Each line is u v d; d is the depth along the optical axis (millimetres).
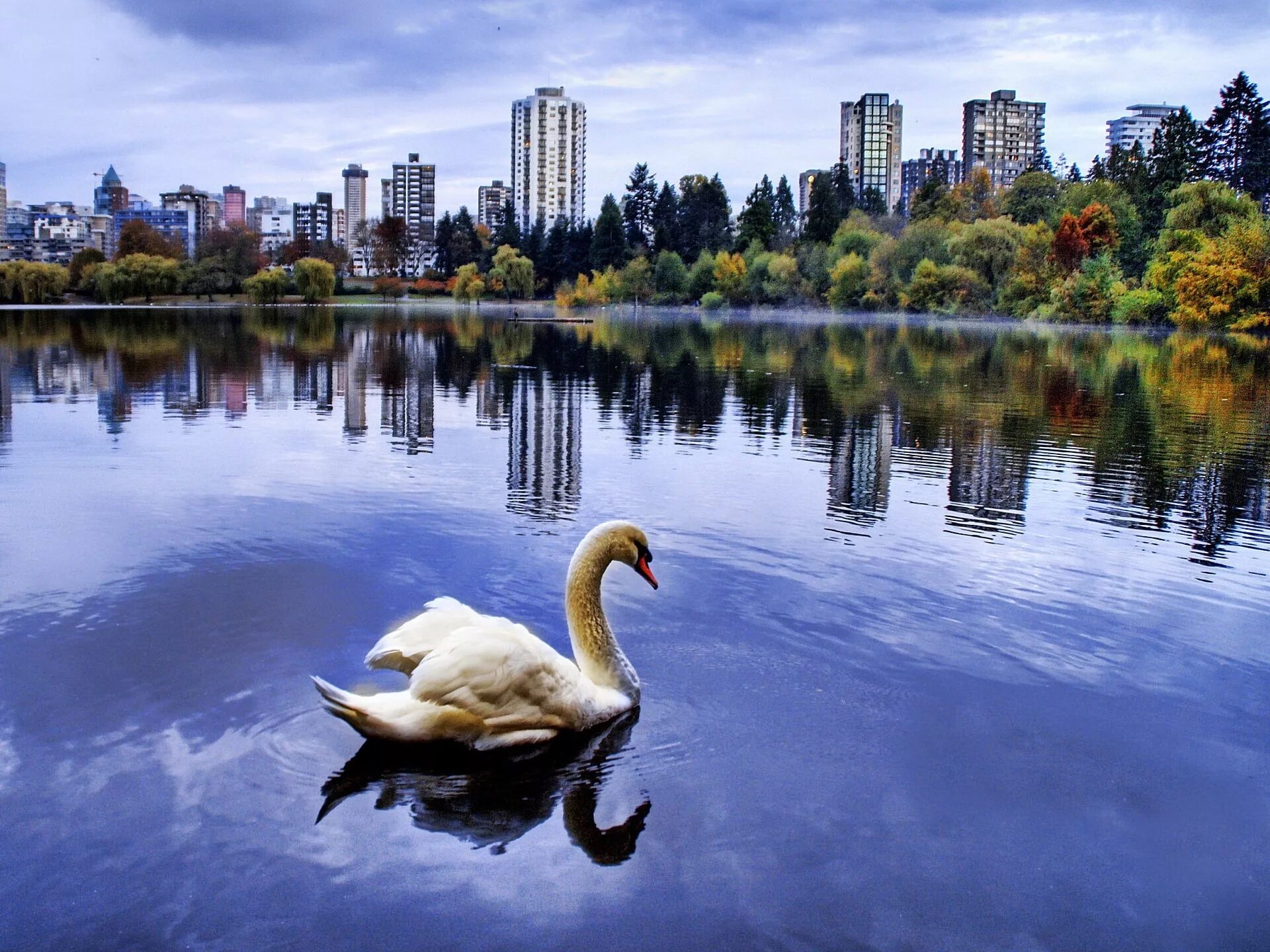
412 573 7125
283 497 9680
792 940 3383
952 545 8367
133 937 3334
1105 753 4742
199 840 3883
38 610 6242
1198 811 4254
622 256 122562
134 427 14664
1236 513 9914
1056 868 3832
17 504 9219
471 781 4387
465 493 10062
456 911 3502
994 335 53438
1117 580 7484
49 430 14258
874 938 3404
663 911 3521
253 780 4332
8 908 3457
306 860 3777
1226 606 6906
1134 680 5598
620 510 9344
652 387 22219
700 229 124875
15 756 4457
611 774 4469
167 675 5309
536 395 20312
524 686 4648
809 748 4730
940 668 5707
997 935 3441
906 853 3904
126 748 4555
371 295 139125
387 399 19031
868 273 89938
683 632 6156
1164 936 3459
